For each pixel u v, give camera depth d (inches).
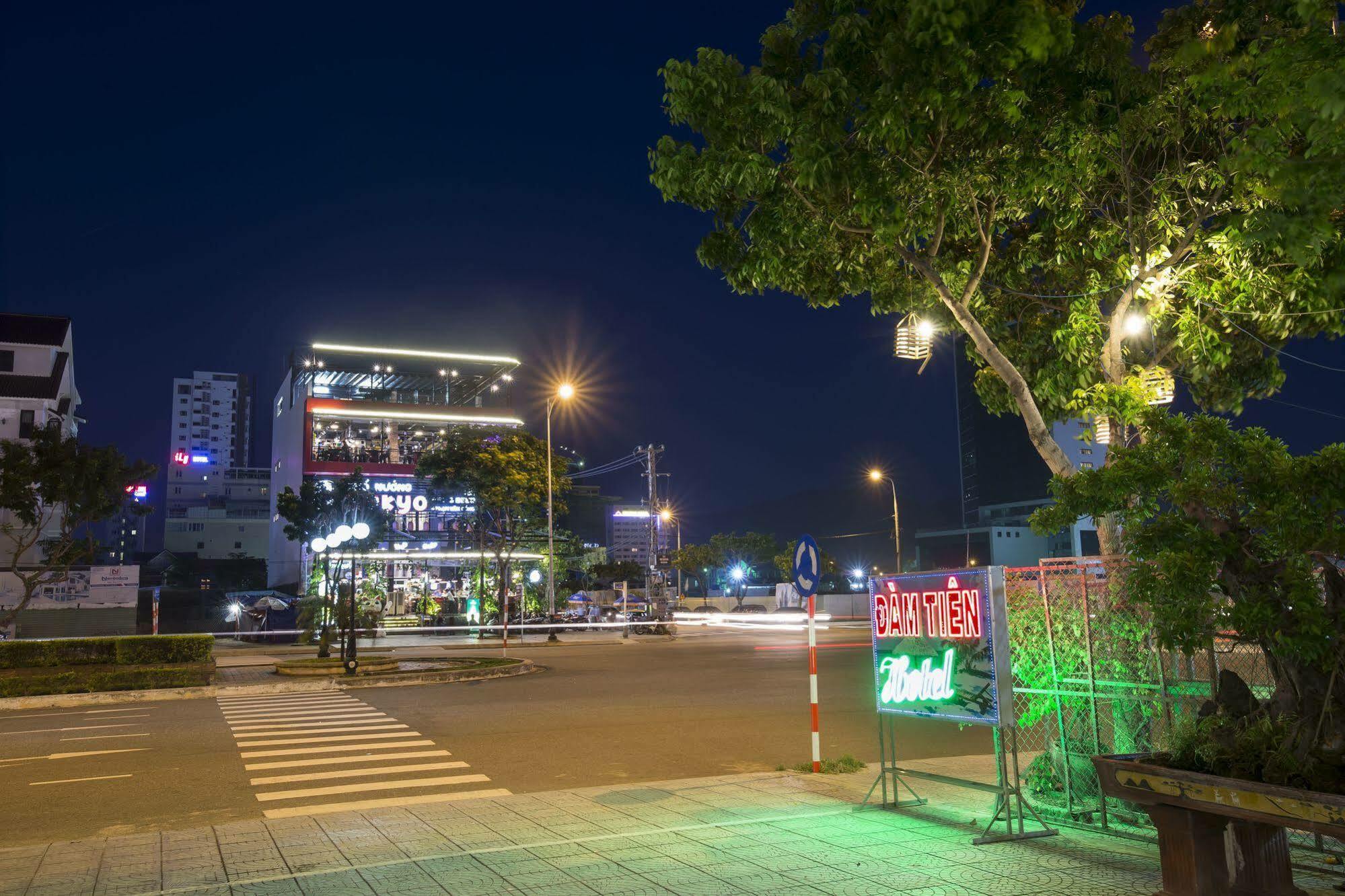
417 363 2655.0
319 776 411.5
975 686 279.6
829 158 313.3
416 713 645.9
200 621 2368.4
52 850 273.4
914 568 4069.9
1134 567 221.8
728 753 474.0
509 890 223.6
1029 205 363.6
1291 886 193.3
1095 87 340.5
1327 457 185.8
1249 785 179.0
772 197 352.2
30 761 459.5
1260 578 195.0
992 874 233.1
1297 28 292.2
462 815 318.3
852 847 264.4
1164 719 283.6
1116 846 264.2
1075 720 313.7
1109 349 360.8
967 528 3900.1
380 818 315.6
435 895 219.8
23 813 343.9
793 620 2391.7
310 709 677.9
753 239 363.3
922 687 301.0
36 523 1358.3
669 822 302.8
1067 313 402.3
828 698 724.0
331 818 316.5
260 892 224.5
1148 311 361.4
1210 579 194.9
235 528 4370.1
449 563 2316.7
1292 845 251.4
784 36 348.2
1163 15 329.4
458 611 2151.8
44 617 1593.3
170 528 4284.0
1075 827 288.7
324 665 966.4
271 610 2023.9
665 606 2160.4
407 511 2397.9
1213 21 317.1
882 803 323.6
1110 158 342.0
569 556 2271.2
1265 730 193.6
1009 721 271.9
